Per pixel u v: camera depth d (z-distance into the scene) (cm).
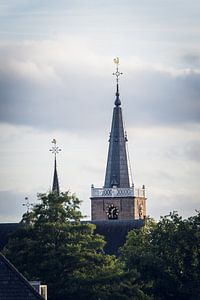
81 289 19475
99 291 19562
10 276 12131
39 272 19825
